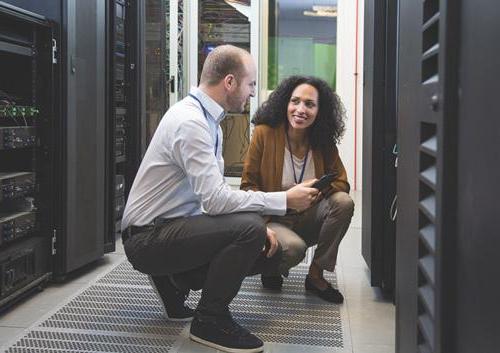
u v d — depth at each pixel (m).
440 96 0.84
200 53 5.94
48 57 2.56
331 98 2.48
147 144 5.11
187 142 1.92
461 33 0.80
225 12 5.90
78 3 2.67
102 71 2.98
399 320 1.27
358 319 2.28
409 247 1.14
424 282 1.03
